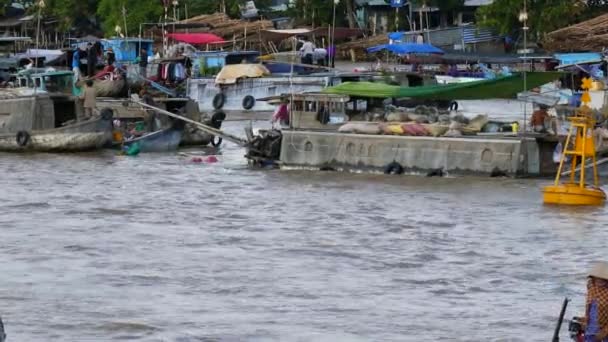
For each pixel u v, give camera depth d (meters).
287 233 69.81
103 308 52.25
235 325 49.81
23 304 52.78
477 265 61.22
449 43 190.75
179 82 155.12
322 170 93.88
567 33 137.75
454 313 51.97
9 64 171.00
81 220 74.38
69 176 95.00
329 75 138.25
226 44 195.62
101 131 109.50
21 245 65.75
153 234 69.38
